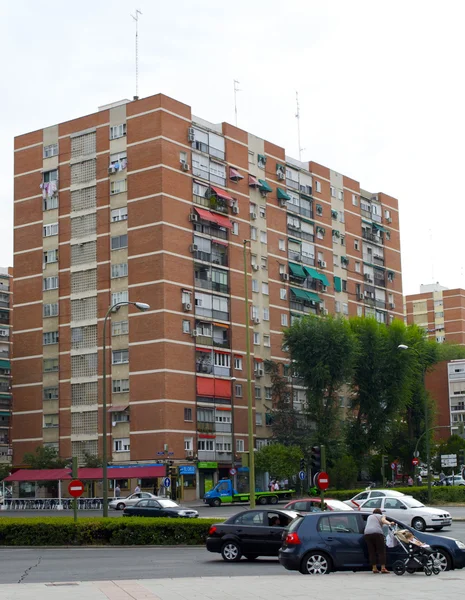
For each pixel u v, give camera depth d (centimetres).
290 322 9762
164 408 7925
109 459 8150
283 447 8394
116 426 8175
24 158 9244
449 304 17162
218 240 8812
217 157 8981
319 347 8556
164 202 8225
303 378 8681
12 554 3606
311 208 10450
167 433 7906
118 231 8456
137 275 8269
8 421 11619
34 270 9006
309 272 10088
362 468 9012
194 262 8475
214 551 3183
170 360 8056
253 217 9388
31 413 8800
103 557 3384
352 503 4738
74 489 4056
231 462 8562
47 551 3738
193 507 7306
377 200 11794
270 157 9856
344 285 10819
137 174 8400
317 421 8600
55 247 8894
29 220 9119
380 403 9006
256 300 9325
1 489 8681
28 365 8900
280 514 3198
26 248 9100
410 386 9350
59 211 8919
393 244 11944
